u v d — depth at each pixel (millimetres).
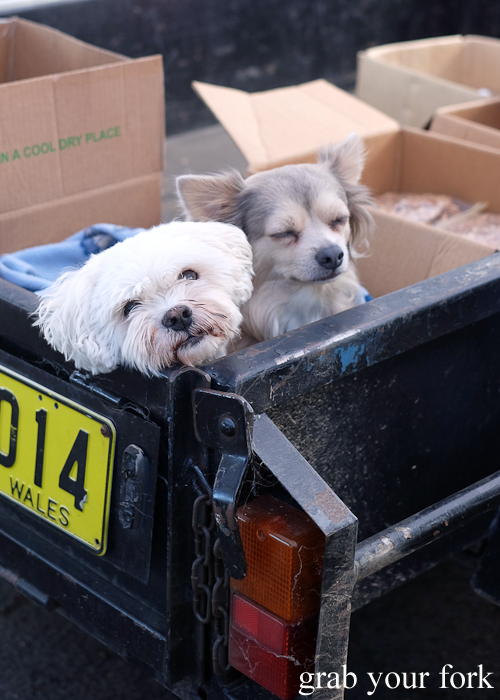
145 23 5582
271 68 6473
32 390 1593
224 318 1557
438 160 3197
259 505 1346
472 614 2578
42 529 1718
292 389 1363
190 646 1479
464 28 7254
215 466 1311
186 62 5938
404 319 1516
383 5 6859
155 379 1329
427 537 1483
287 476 1232
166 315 1434
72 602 1662
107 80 2418
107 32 5418
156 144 2641
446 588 2693
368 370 1536
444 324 1610
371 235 2396
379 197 3281
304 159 2691
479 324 1759
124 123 2523
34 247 2254
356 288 2240
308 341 1387
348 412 1544
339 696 1365
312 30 6531
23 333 1616
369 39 6965
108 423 1429
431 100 4012
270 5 6195
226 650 1430
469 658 2396
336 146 2252
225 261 1653
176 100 6008
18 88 2219
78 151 2441
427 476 1833
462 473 1942
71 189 2473
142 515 1412
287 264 2012
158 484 1394
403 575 1785
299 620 1302
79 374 1505
